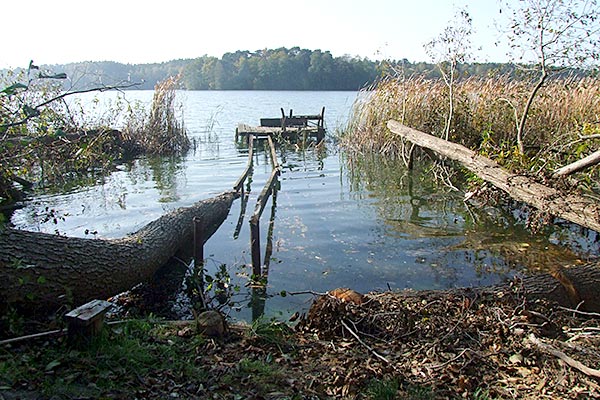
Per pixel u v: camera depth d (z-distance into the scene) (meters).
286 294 5.84
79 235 7.91
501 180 8.08
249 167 13.59
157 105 17.67
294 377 3.55
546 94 12.09
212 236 8.03
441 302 4.72
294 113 35.91
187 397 3.20
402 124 13.66
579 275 5.01
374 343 4.18
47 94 12.08
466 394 3.34
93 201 10.34
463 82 13.85
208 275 6.37
